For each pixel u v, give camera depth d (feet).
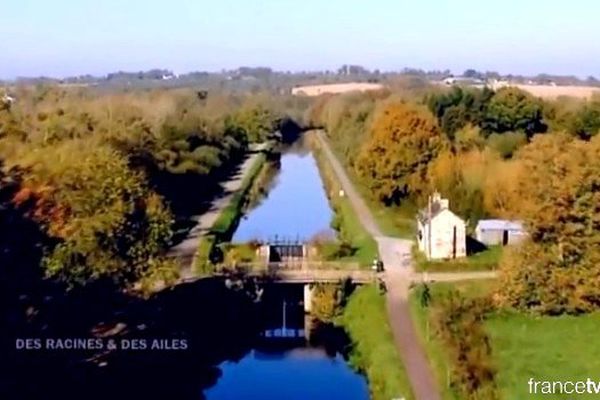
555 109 614.75
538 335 282.56
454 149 513.45
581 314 301.84
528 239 319.68
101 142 441.68
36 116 561.02
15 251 277.85
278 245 391.45
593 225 307.78
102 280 293.64
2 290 269.64
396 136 494.18
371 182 503.61
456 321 288.92
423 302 304.91
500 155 510.99
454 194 441.27
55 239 282.77
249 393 271.28
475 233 399.44
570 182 310.04
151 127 557.74
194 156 568.00
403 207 488.85
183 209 513.86
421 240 384.47
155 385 259.60
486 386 239.91
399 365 262.67
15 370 251.19
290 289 350.23
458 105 629.51
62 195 299.17
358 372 286.87
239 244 404.36
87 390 245.24
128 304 310.24
